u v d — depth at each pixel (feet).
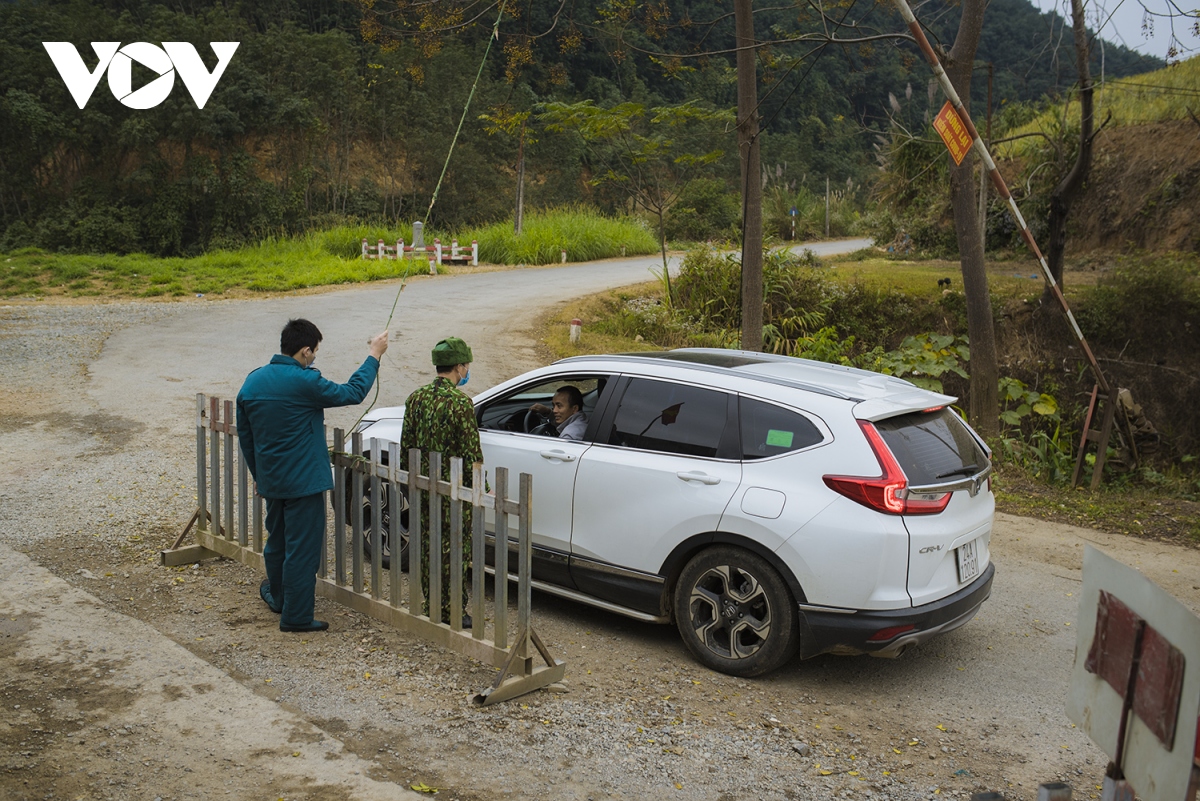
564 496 16.79
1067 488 34.63
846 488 13.98
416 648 15.31
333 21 252.01
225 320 58.29
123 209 178.81
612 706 13.60
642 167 70.03
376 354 16.11
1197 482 40.98
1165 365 60.39
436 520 14.64
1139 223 82.69
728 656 15.10
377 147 212.84
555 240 118.52
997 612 19.51
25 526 20.72
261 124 189.47
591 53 244.22
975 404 41.78
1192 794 5.73
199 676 13.62
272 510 15.80
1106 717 6.84
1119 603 6.72
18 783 10.47
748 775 11.76
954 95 31.14
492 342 54.44
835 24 41.65
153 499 23.25
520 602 13.58
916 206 111.45
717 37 192.85
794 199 193.98
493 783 11.10
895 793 11.56
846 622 13.89
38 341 47.78
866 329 68.54
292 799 10.44
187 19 188.24
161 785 10.62
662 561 15.58
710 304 69.51
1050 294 62.28
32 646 14.34
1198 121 74.84
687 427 15.88
